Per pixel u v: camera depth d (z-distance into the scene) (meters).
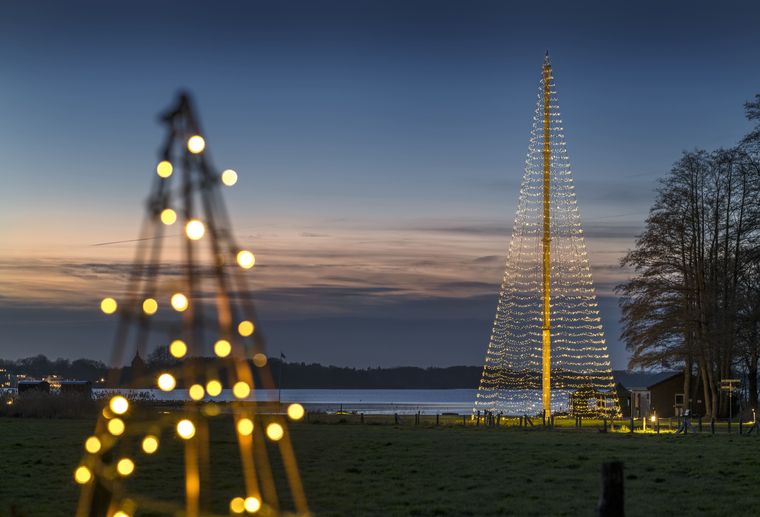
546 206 76.69
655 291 79.31
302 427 58.28
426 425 63.16
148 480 29.44
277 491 27.19
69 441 43.28
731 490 27.50
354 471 32.28
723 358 75.38
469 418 75.62
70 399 67.25
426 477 30.52
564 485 28.56
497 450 40.56
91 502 12.53
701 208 80.06
